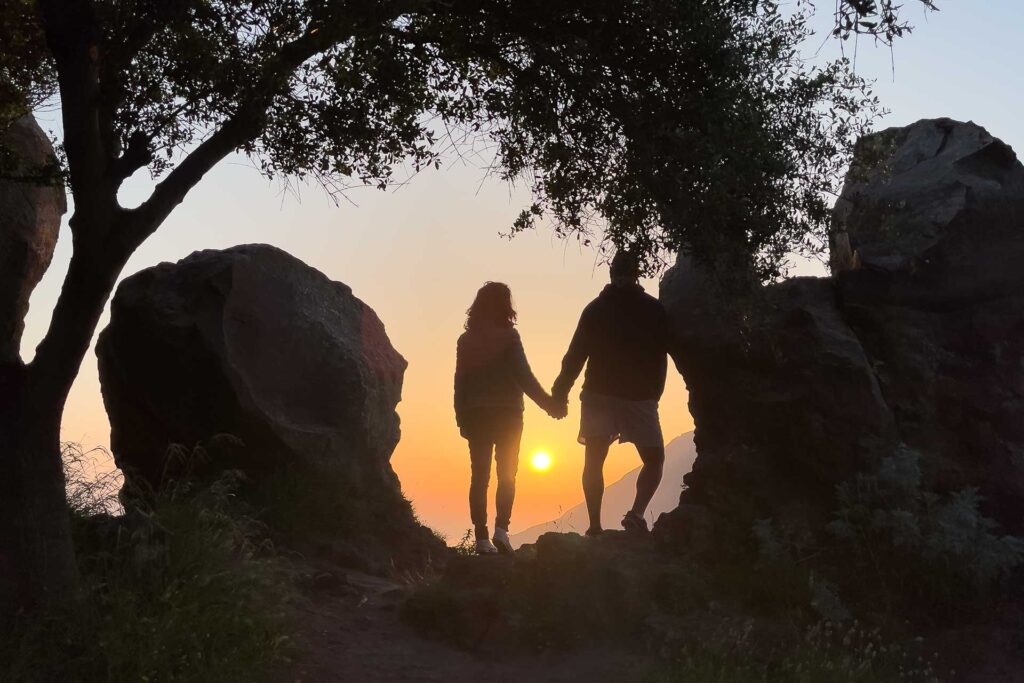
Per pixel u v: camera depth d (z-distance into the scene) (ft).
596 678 19.01
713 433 24.99
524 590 21.97
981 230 23.89
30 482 18.16
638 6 18.88
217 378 28.99
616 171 20.57
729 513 23.35
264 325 30.60
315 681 18.53
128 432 30.68
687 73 19.06
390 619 22.50
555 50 19.66
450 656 20.54
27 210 27.91
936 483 22.76
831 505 23.08
